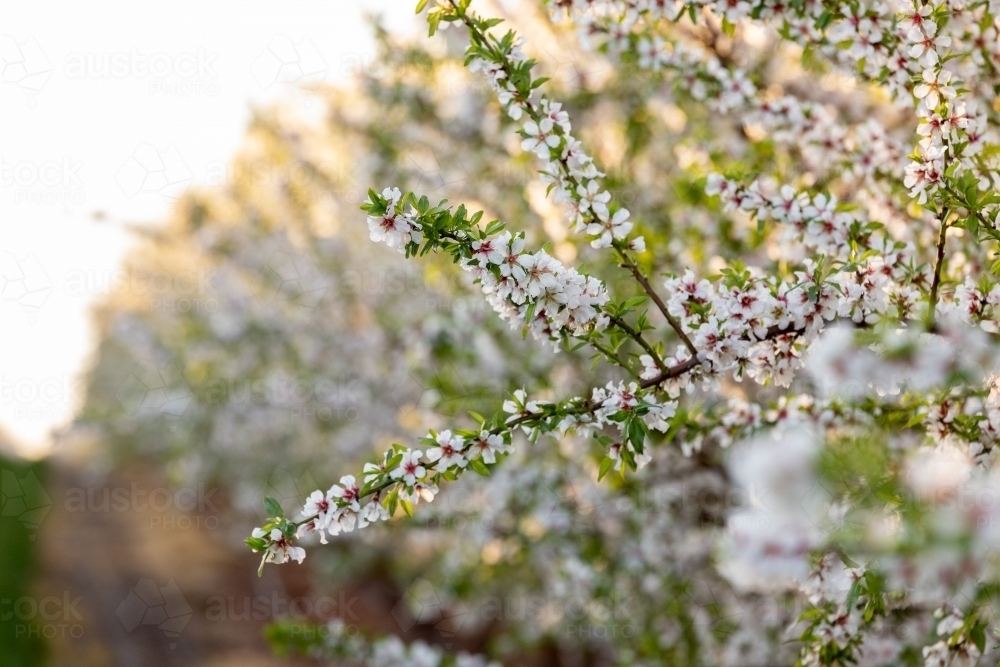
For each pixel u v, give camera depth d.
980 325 2.11
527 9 4.63
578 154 2.39
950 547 1.24
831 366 1.97
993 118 2.73
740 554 1.29
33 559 10.74
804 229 2.63
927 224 2.86
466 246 2.10
